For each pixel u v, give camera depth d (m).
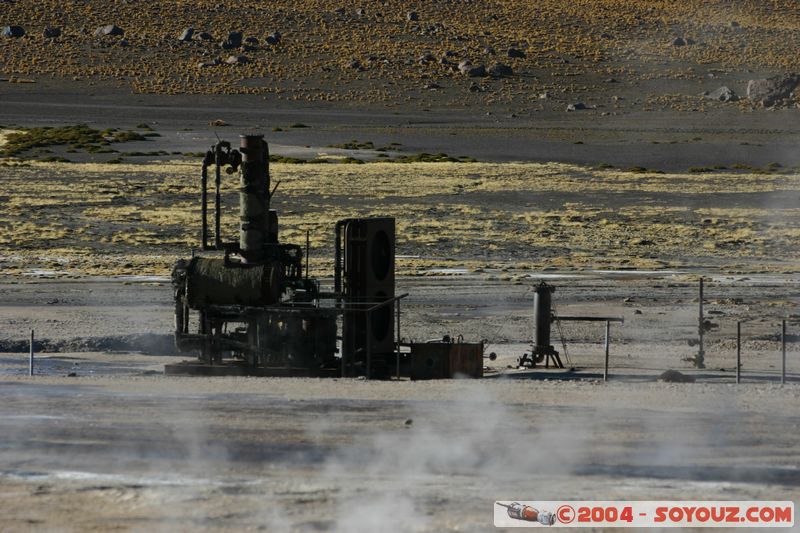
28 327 131.88
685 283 178.62
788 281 182.38
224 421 66.31
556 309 149.12
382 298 100.81
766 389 80.75
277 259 98.81
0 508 47.62
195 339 97.25
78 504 48.34
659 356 112.06
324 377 94.44
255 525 45.44
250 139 98.00
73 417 67.25
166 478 52.78
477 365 96.50
